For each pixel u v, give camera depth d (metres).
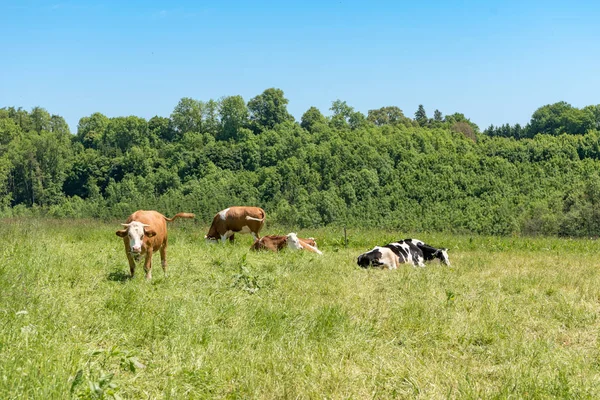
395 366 6.77
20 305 7.73
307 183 92.44
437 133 125.00
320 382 6.22
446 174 91.06
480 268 14.41
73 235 18.48
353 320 8.55
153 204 79.44
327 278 11.91
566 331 8.54
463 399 5.89
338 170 97.81
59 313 7.70
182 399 5.69
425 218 75.56
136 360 6.11
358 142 108.94
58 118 152.88
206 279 11.20
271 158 112.00
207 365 6.47
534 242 22.38
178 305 8.59
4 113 148.38
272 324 7.97
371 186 91.88
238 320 8.27
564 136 111.38
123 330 7.53
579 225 49.28
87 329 7.37
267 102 156.88
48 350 6.23
